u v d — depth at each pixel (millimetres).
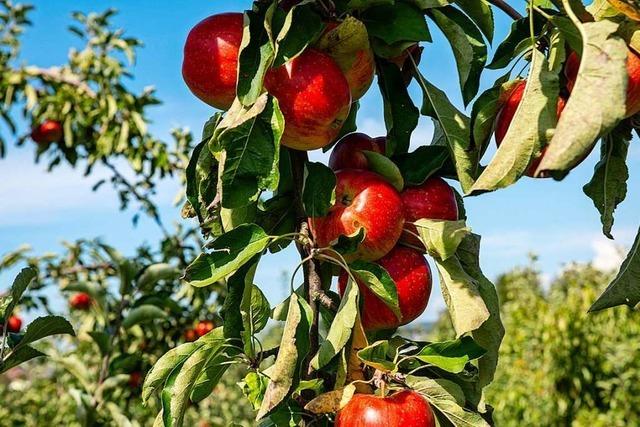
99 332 1587
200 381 704
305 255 688
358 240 628
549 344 2994
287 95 607
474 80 669
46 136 2602
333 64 625
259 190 580
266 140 585
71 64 2557
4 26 2570
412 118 695
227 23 638
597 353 2932
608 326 2980
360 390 646
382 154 720
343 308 628
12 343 778
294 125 616
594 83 477
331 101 614
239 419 3270
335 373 670
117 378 1568
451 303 638
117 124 2469
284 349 613
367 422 597
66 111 2479
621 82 473
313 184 652
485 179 533
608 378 2936
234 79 628
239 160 582
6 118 2592
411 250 699
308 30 594
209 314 2137
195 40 637
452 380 698
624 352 2834
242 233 630
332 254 671
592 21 548
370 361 618
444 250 638
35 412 3025
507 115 612
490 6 676
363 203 656
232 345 689
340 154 719
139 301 1624
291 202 719
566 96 581
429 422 612
